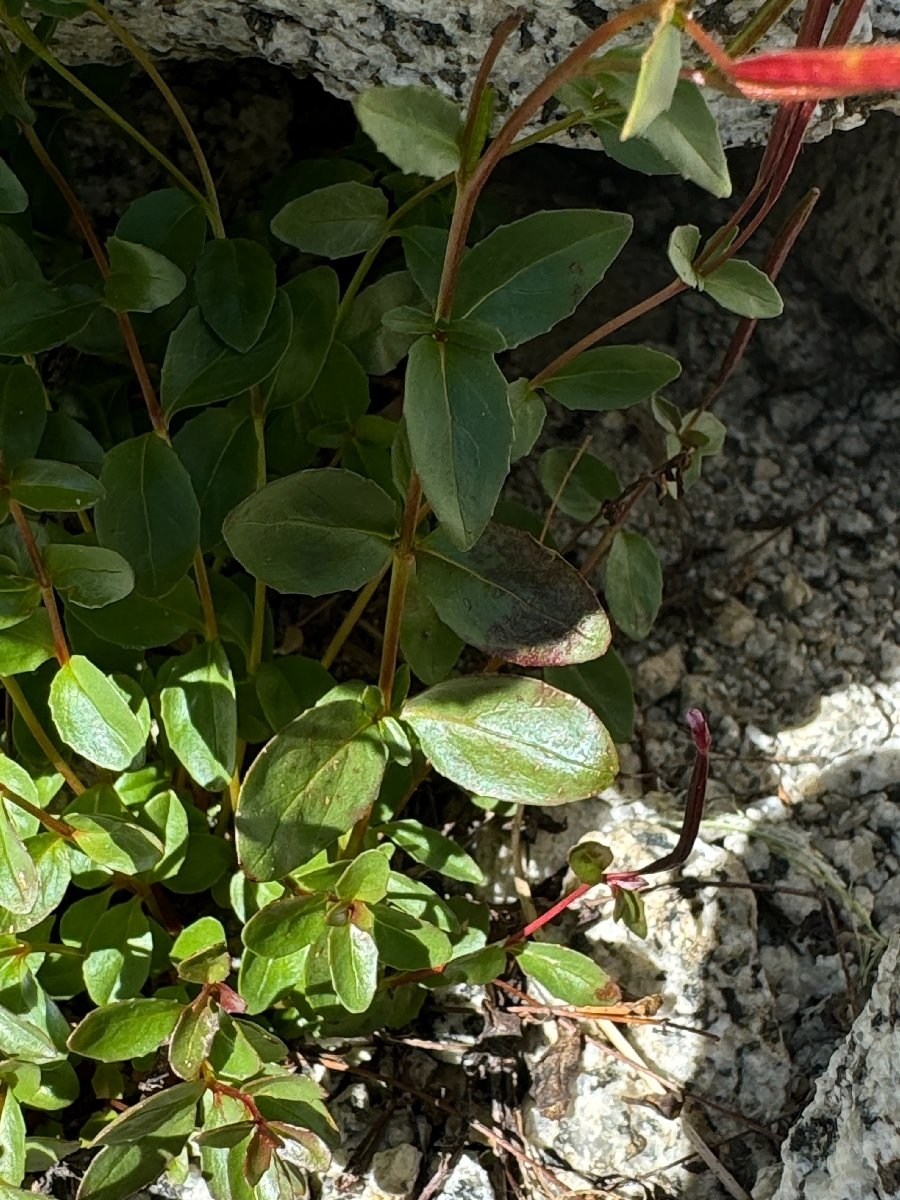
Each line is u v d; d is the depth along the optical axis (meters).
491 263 0.19
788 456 0.36
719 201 0.38
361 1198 0.27
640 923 0.24
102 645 0.27
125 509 0.23
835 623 0.34
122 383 0.31
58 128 0.31
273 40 0.27
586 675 0.28
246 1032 0.22
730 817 0.30
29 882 0.21
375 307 0.28
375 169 0.32
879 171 0.34
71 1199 0.27
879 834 0.31
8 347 0.22
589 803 0.31
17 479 0.20
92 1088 0.28
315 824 0.21
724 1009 0.28
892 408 0.37
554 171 0.37
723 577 0.34
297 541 0.20
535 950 0.25
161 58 0.30
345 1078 0.28
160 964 0.26
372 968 0.21
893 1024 0.23
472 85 0.26
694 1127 0.28
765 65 0.11
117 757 0.21
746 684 0.33
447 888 0.30
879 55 0.10
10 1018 0.21
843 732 0.32
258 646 0.27
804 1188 0.25
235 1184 0.21
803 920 0.29
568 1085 0.27
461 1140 0.28
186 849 0.26
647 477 0.28
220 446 0.26
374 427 0.28
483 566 0.20
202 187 0.34
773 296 0.22
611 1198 0.27
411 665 0.24
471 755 0.21
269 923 0.21
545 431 0.35
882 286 0.35
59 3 0.23
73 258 0.31
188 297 0.27
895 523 0.35
